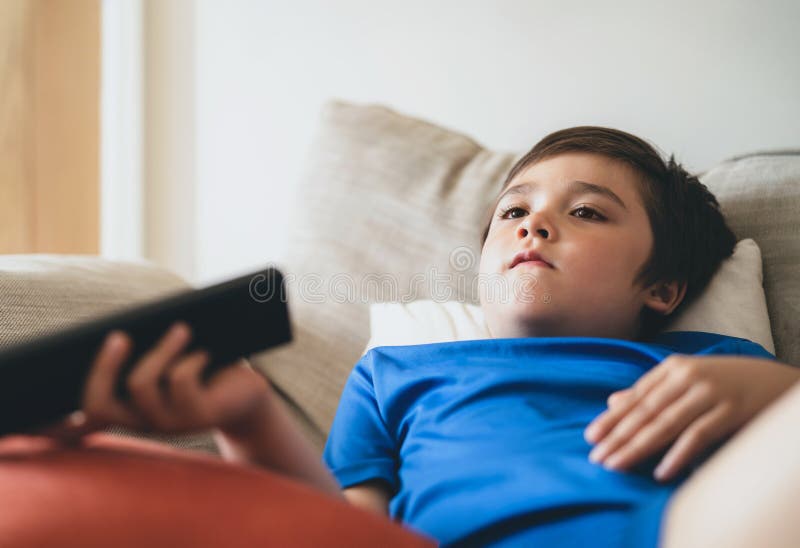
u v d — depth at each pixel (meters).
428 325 0.93
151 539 0.36
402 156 1.16
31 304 0.76
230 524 0.38
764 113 1.36
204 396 0.44
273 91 1.63
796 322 0.90
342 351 1.04
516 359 0.77
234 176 1.66
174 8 1.68
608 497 0.54
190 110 1.69
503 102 1.50
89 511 0.36
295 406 1.00
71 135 1.54
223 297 0.45
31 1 1.45
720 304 0.90
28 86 1.45
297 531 0.39
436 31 1.53
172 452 0.47
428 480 0.64
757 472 0.39
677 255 0.90
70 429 0.44
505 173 1.10
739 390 0.56
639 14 1.41
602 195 0.87
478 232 1.07
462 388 0.73
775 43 1.34
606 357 0.76
